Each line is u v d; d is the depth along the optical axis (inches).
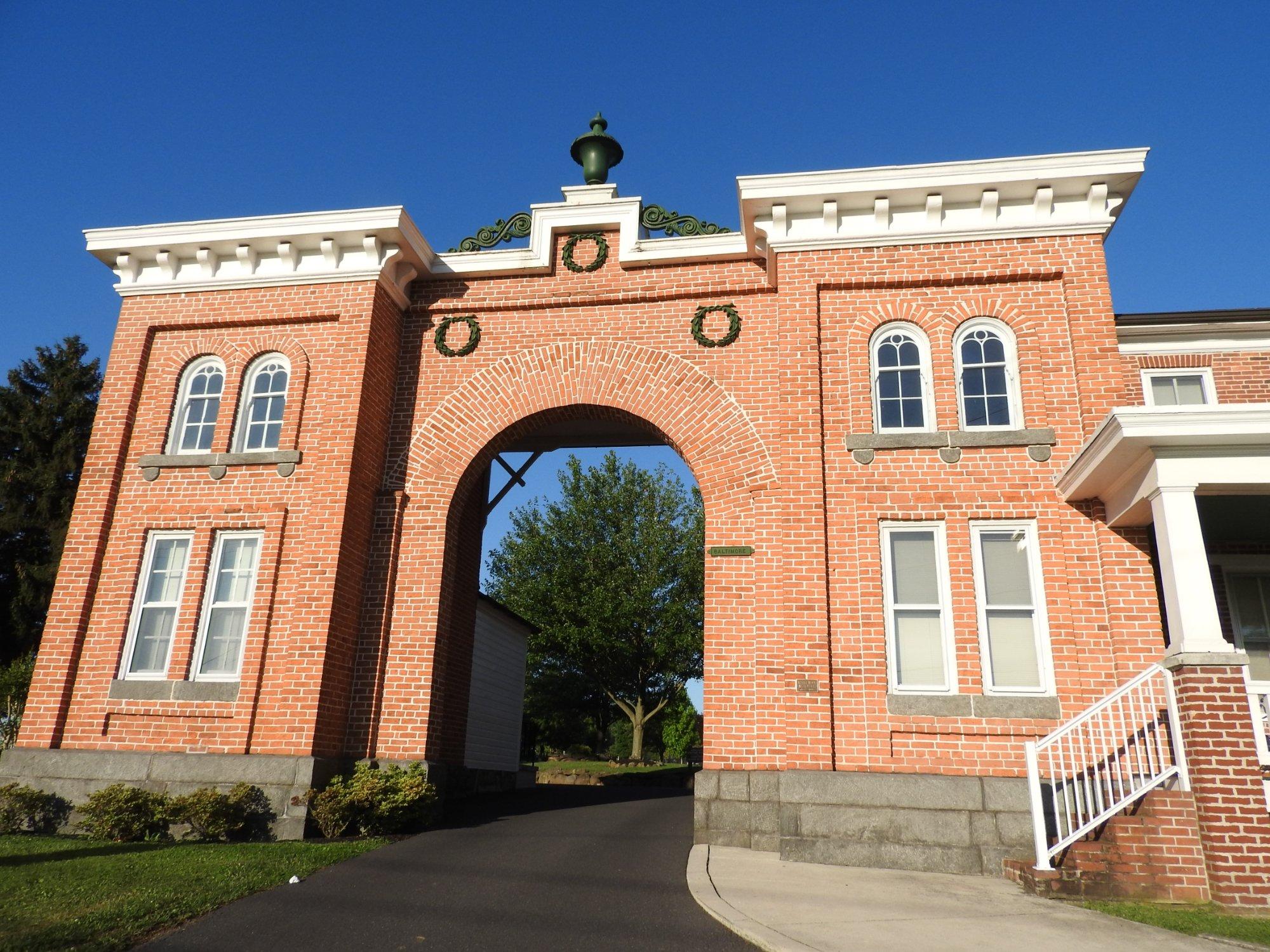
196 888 302.5
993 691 400.8
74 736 456.8
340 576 461.4
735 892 311.0
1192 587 334.3
